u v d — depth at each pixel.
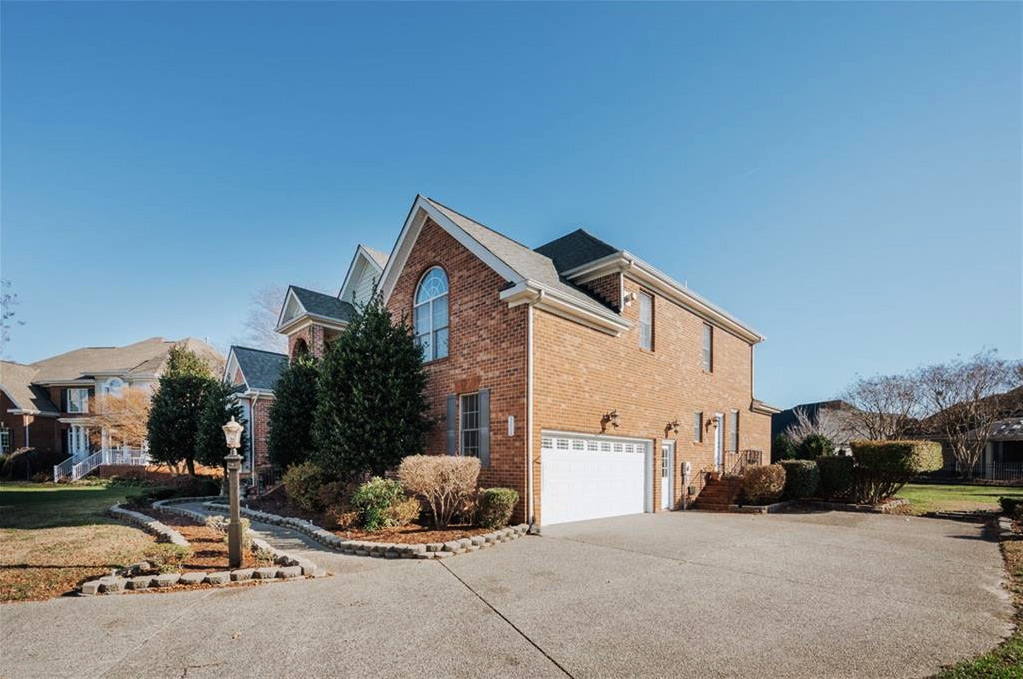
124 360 35.75
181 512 13.39
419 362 13.33
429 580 7.02
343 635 4.98
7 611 5.68
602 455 13.45
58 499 17.17
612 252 14.82
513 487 11.16
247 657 4.47
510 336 11.68
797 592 6.49
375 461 12.05
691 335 18.02
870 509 14.76
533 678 4.07
